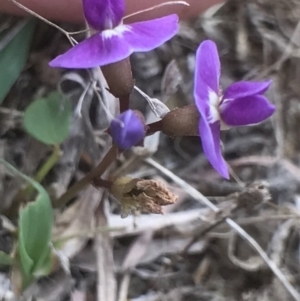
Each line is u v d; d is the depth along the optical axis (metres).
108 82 0.05
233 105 0.05
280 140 0.08
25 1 0.06
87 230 0.06
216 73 0.05
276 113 0.08
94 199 0.06
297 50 0.08
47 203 0.05
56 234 0.06
